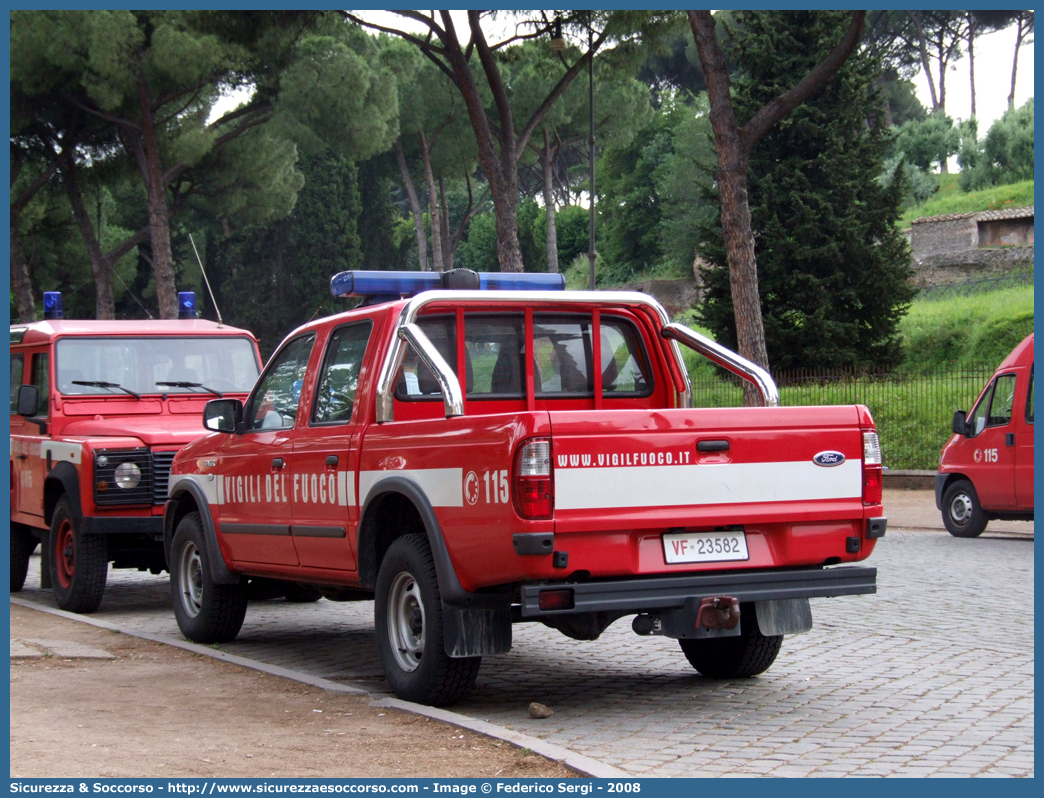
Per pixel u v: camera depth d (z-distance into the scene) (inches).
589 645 357.7
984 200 2218.3
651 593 235.6
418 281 330.0
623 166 2940.5
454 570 248.5
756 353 761.0
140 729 242.5
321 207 2474.2
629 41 1057.5
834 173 1336.1
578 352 314.3
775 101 756.0
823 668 309.3
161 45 1254.3
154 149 1364.4
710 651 298.4
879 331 1352.1
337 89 1454.2
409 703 260.7
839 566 265.7
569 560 231.6
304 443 304.7
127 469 416.8
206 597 358.9
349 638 378.6
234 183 1619.1
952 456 666.2
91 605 426.9
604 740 233.8
